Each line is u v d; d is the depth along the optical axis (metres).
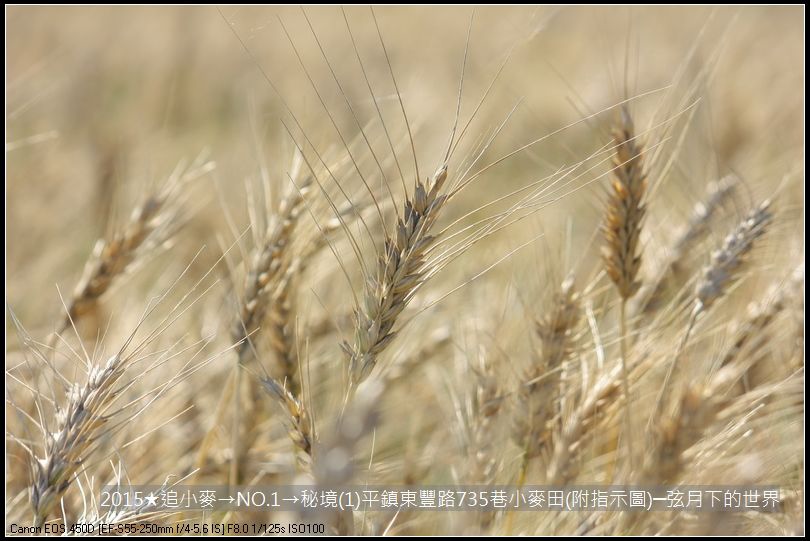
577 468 3.01
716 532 2.74
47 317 4.64
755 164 5.45
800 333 3.66
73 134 7.47
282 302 3.58
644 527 2.79
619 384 3.24
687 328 3.23
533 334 3.39
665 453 2.79
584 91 7.15
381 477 3.63
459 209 5.59
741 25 10.05
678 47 9.81
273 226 3.51
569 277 3.32
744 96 7.59
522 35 3.43
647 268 4.15
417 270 2.51
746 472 2.98
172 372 3.79
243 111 8.20
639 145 3.24
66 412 2.55
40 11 12.20
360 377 2.55
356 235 3.61
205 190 5.82
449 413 3.60
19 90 5.82
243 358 3.44
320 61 9.91
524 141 7.47
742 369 3.02
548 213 5.23
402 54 11.88
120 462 2.77
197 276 5.05
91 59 11.03
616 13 10.87
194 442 3.88
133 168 5.89
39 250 5.28
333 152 3.80
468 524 2.85
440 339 4.29
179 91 10.11
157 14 13.51
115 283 4.11
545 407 3.10
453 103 7.15
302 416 2.65
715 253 3.32
